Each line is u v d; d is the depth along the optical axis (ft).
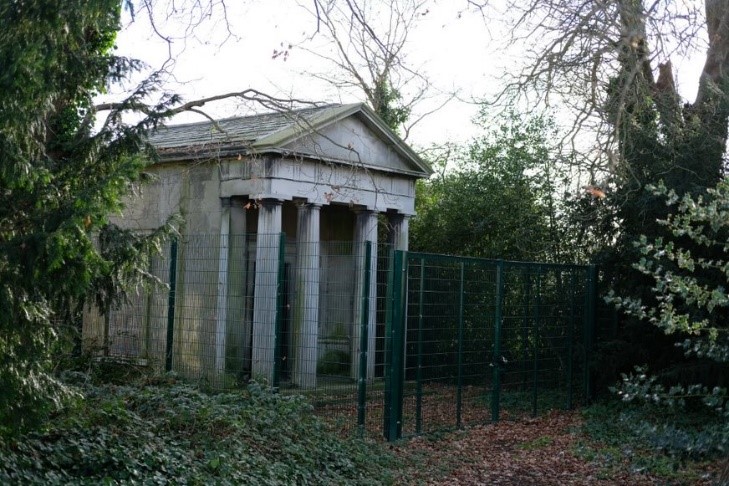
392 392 39.14
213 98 36.78
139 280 29.14
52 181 25.22
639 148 49.90
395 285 39.29
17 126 23.21
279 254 40.47
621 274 54.75
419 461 36.19
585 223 57.93
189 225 52.90
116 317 47.44
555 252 66.39
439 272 41.96
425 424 41.73
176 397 34.37
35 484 22.52
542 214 67.26
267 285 46.34
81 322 44.45
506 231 68.54
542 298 49.88
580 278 52.95
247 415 33.12
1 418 22.84
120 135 28.84
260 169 49.37
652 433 31.32
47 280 22.24
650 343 52.21
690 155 49.01
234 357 47.11
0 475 21.84
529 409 48.49
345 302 51.88
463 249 71.51
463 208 69.97
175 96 30.53
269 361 45.21
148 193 55.26
